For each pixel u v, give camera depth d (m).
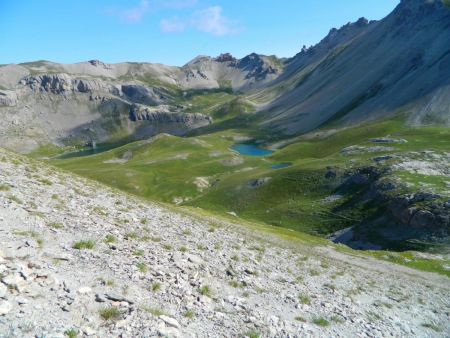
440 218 94.19
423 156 153.25
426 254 80.00
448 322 28.89
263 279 25.64
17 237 17.69
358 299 28.55
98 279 16.20
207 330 15.22
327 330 19.39
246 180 189.50
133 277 17.69
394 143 199.62
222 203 176.50
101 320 13.16
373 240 104.94
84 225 23.69
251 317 17.95
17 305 12.11
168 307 16.09
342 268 44.94
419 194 108.31
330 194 151.50
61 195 31.05
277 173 183.50
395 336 21.61
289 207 150.88
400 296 34.81
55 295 13.58
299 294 24.61
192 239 31.56
